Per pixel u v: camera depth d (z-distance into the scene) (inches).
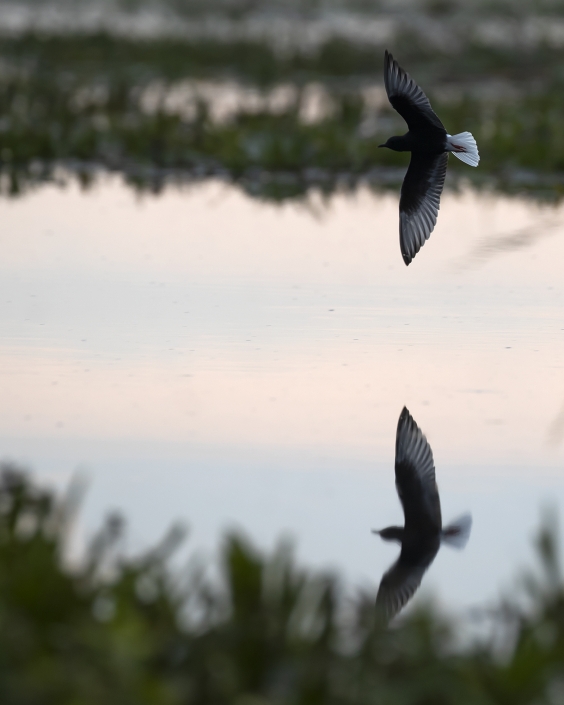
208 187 975.6
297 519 355.6
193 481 383.2
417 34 1827.0
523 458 406.3
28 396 461.7
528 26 1987.0
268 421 437.7
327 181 1019.3
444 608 301.3
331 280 657.6
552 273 685.9
